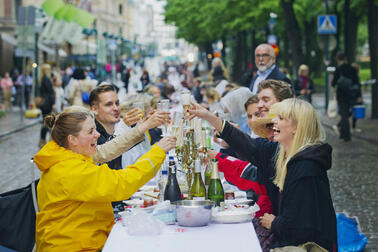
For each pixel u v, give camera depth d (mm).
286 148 3986
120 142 4262
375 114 20766
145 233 3455
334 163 11766
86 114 3852
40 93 15109
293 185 3752
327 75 23391
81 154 3852
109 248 3213
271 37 25891
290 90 5453
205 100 17875
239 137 4418
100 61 47656
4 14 44344
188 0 45281
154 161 3826
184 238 3379
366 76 51469
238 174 4668
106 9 96375
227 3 31438
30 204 4016
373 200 8352
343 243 5832
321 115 23203
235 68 46219
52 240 3779
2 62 42438
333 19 21625
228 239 3342
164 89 13555
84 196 3693
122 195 3730
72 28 23578
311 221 3697
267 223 3900
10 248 4016
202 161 4566
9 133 18703
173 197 4102
